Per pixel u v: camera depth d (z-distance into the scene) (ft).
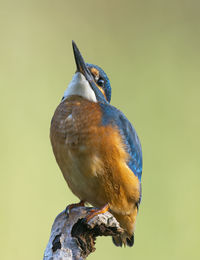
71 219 30.66
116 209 35.35
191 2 74.38
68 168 34.42
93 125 33.63
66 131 34.01
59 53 66.44
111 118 34.58
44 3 71.67
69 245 29.76
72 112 34.45
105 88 40.65
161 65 65.82
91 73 39.55
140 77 64.34
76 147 33.63
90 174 33.73
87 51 66.90
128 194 34.99
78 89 36.52
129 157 35.17
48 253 29.60
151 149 57.11
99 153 33.47
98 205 35.86
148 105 61.21
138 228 51.13
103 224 30.53
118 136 34.22
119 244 38.96
